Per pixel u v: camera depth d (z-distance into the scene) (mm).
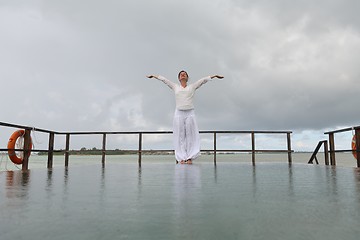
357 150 5113
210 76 5879
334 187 2062
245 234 911
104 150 6891
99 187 2105
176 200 1534
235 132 6930
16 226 1019
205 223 1049
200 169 4375
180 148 5895
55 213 1224
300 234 906
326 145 6660
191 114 5844
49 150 5898
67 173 3668
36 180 2691
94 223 1058
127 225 1028
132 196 1671
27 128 5070
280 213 1201
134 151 6887
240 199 1558
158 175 3211
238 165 5668
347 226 995
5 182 2520
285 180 2578
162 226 1012
